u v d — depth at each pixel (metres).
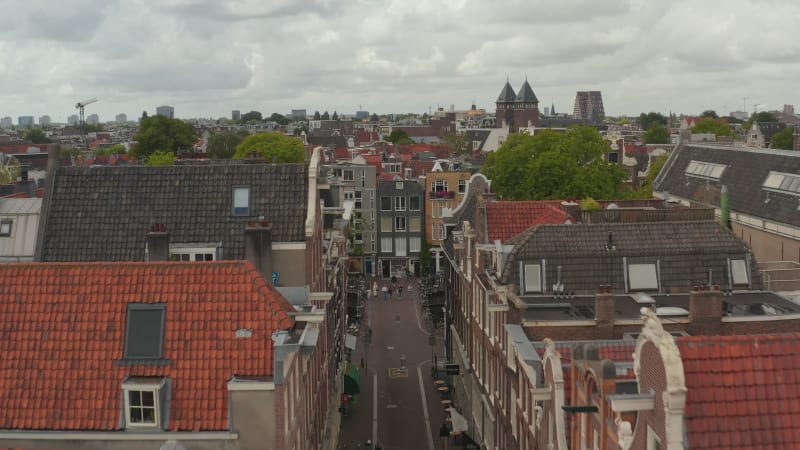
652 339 20.11
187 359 29.69
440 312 98.94
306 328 32.44
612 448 24.00
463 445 59.41
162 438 28.28
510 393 43.25
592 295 43.88
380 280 129.88
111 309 30.81
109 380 29.34
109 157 175.38
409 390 75.38
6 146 195.62
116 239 46.09
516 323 39.66
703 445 19.02
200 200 47.31
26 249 48.72
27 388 29.33
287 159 144.00
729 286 44.22
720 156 86.44
